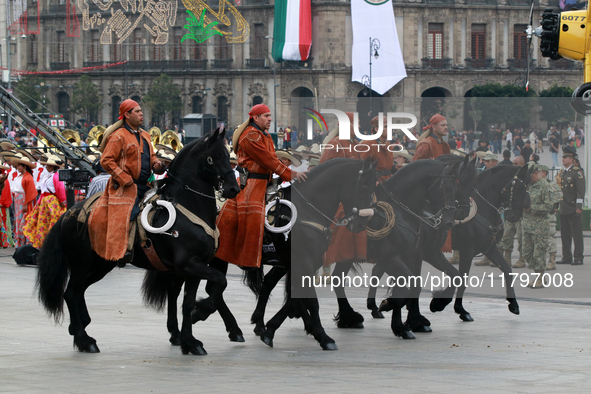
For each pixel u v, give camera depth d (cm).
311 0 9356
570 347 1436
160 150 2748
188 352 1370
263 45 9956
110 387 1096
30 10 11000
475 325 1692
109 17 10600
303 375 1186
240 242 1427
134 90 10669
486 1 9619
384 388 1089
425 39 9512
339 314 1661
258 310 1563
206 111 10319
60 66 10975
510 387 1095
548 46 3012
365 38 8944
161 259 1377
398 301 1536
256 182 1427
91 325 1681
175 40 10475
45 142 3456
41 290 1405
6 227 3306
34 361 1303
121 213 1370
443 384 1116
